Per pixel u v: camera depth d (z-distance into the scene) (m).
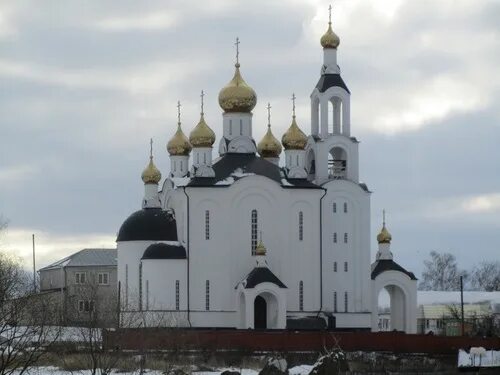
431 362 134.38
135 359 123.31
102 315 133.38
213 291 156.12
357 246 162.25
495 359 131.88
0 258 148.50
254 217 158.38
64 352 115.50
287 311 157.62
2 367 86.19
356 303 161.50
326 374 111.62
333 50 167.62
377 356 136.62
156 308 154.25
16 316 96.00
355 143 165.75
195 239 156.50
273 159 169.75
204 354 133.12
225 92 164.38
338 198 161.88
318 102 167.25
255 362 129.62
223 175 159.75
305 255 159.25
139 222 160.50
